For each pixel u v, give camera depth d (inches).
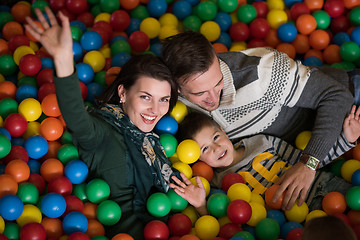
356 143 101.1
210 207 86.7
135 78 87.6
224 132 102.4
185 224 82.3
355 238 56.8
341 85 96.0
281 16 135.9
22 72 106.3
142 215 84.3
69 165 86.1
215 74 85.3
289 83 94.8
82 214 77.6
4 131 87.8
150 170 88.9
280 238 83.0
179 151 96.0
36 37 68.7
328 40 131.9
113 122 89.5
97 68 118.4
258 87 95.3
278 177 98.3
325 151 90.6
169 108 99.2
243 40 136.6
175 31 129.8
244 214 81.3
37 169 90.1
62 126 96.7
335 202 86.0
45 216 80.7
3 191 75.3
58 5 137.2
